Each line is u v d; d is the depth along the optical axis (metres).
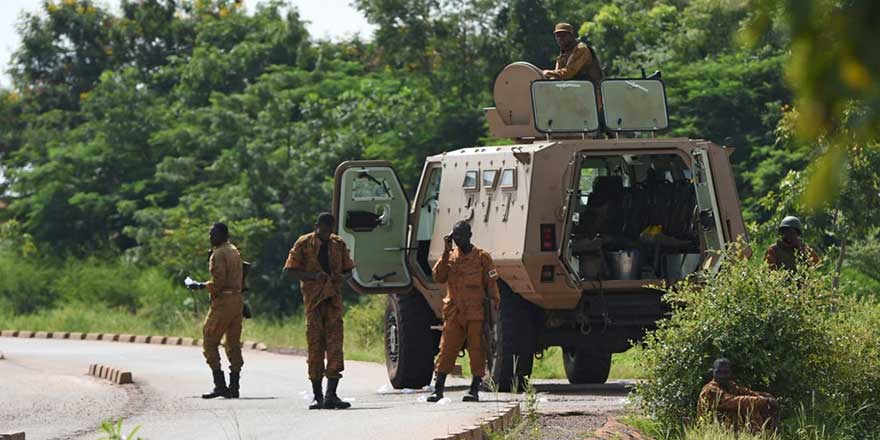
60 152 149.38
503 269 42.28
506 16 125.81
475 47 126.31
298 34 155.25
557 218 41.44
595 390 46.78
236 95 138.88
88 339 100.50
